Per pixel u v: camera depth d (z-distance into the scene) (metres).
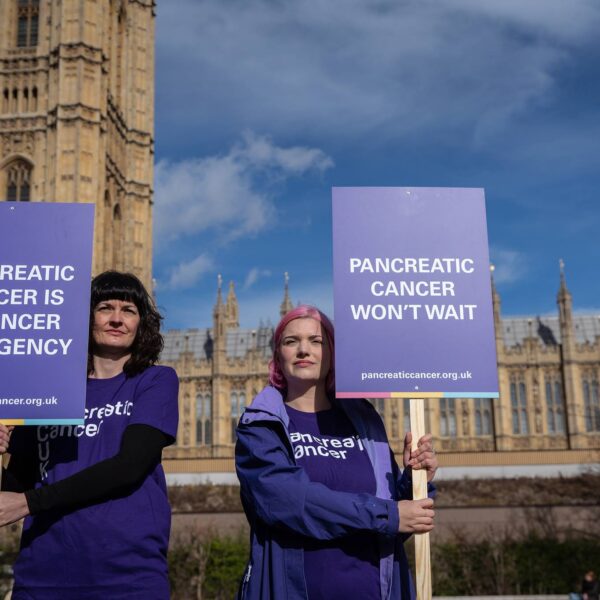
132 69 61.12
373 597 4.69
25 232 5.29
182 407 68.75
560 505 40.84
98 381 5.25
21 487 5.10
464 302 5.44
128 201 59.06
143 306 5.38
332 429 5.27
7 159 51.81
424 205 5.57
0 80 52.72
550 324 72.06
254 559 4.82
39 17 53.66
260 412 5.04
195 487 51.81
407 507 4.67
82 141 50.75
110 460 4.65
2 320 5.14
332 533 4.60
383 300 5.40
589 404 65.88
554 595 29.86
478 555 33.34
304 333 5.37
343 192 5.54
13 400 5.03
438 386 5.30
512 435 65.56
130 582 4.56
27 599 4.58
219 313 69.75
